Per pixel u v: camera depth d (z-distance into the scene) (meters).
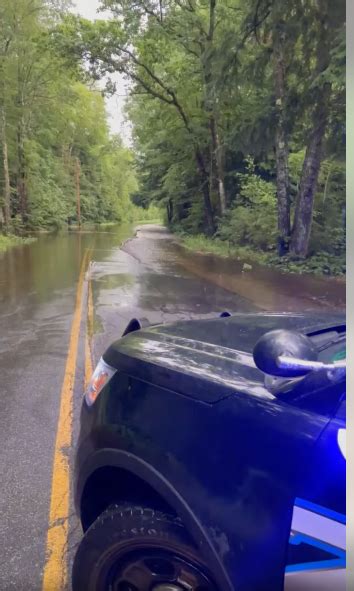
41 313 7.49
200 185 23.94
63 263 13.97
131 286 10.08
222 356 1.92
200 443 1.57
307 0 9.90
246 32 11.52
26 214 28.67
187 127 21.17
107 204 48.69
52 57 20.78
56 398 4.14
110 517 1.78
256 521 1.38
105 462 1.86
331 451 1.30
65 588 2.09
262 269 12.62
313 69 11.05
